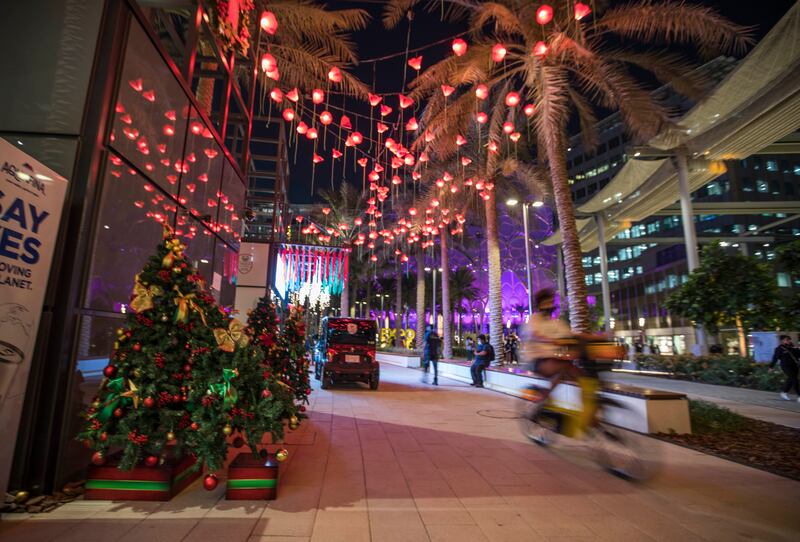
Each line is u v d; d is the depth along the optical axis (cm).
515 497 405
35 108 399
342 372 1288
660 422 680
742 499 409
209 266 745
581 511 374
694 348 2203
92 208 399
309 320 2778
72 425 383
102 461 370
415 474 470
